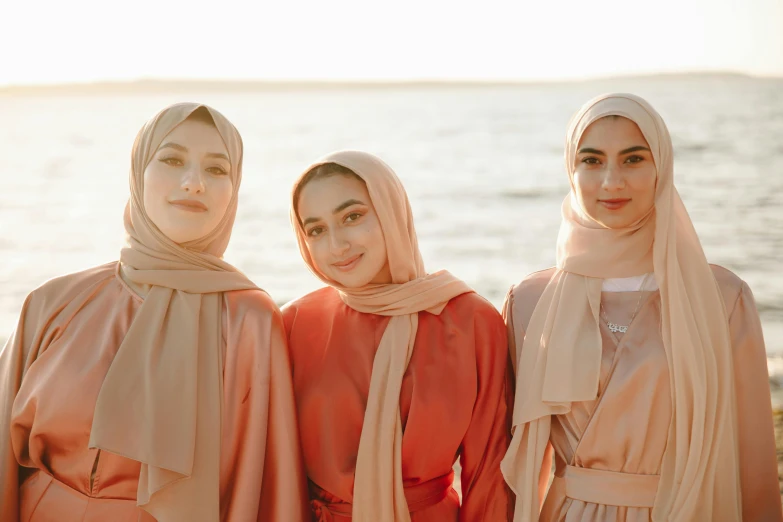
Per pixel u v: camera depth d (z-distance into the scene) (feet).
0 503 8.18
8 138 120.37
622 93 8.54
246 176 82.89
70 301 8.54
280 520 8.25
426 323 9.09
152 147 8.54
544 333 8.70
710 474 8.11
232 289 8.66
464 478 9.09
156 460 7.73
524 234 51.13
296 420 8.60
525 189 70.90
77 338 8.30
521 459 8.70
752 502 8.58
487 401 8.97
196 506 7.91
